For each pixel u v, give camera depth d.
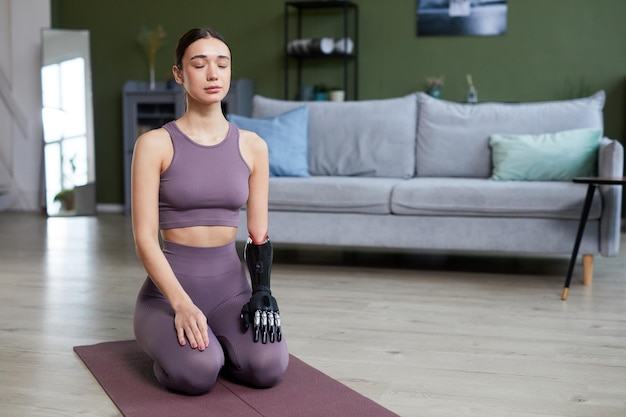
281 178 4.50
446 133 4.75
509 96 6.51
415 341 2.84
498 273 4.24
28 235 5.80
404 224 4.17
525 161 4.38
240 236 4.45
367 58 6.83
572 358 2.63
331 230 4.28
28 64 7.45
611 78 6.26
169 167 2.28
